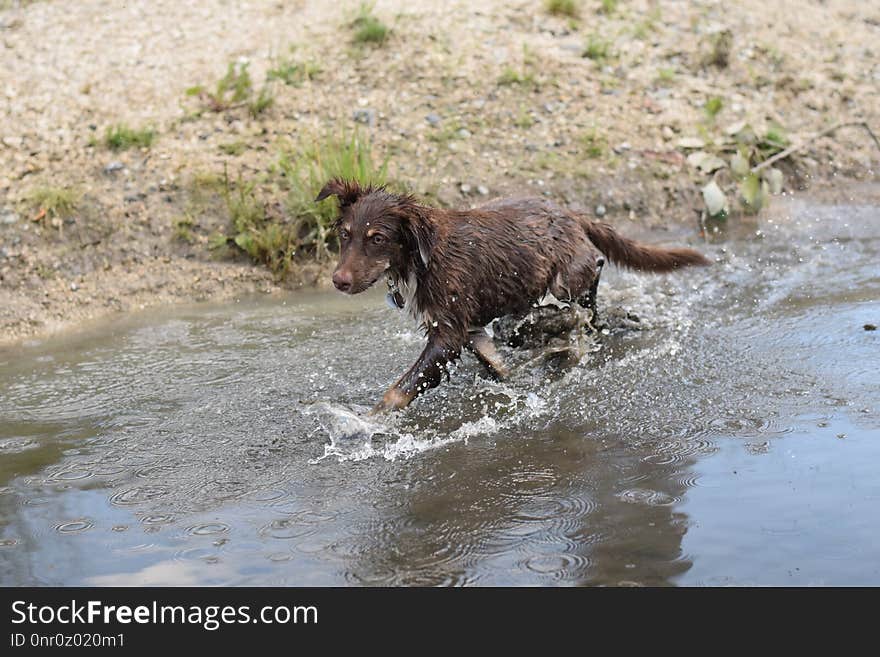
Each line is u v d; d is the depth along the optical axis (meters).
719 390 5.94
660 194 9.59
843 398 5.68
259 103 9.89
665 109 10.66
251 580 4.11
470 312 6.04
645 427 5.50
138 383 6.50
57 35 10.95
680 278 8.20
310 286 8.41
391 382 6.39
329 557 4.26
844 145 10.60
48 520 4.69
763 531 4.30
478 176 9.47
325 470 5.16
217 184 8.93
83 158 9.13
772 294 7.70
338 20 11.52
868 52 12.26
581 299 6.73
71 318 7.86
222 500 4.86
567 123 10.30
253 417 5.89
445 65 10.88
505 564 4.14
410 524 4.52
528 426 5.63
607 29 11.89
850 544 4.17
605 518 4.49
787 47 12.18
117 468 5.27
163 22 11.36
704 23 12.34
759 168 9.65
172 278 8.34
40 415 6.05
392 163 9.45
